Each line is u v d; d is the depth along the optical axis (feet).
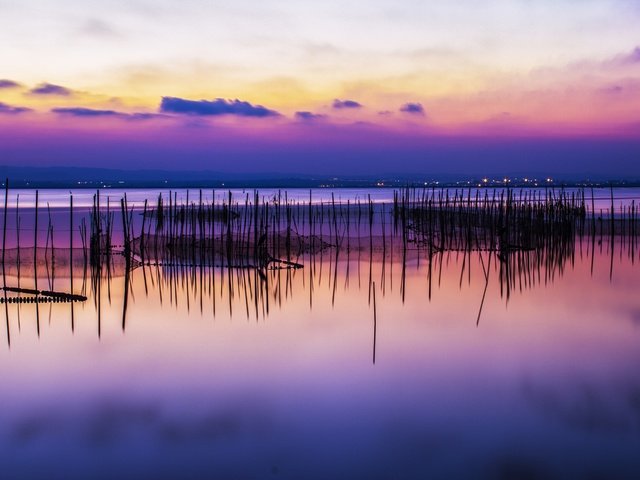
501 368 44.93
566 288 77.56
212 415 36.06
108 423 34.91
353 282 83.82
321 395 39.34
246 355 48.26
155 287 80.43
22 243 124.98
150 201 338.54
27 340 52.80
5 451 31.45
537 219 131.13
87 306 67.41
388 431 33.65
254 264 97.35
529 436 32.99
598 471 29.27
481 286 79.87
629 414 36.01
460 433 33.45
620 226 159.84
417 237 133.80
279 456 30.76
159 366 45.52
